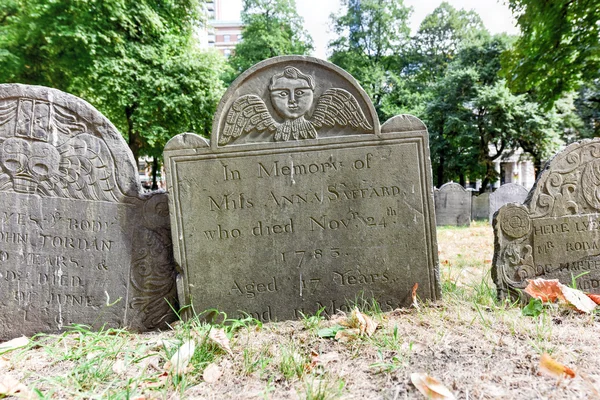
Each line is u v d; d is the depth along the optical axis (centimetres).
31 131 296
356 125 303
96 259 300
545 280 295
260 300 305
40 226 297
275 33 2797
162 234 305
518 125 1917
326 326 271
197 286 301
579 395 163
